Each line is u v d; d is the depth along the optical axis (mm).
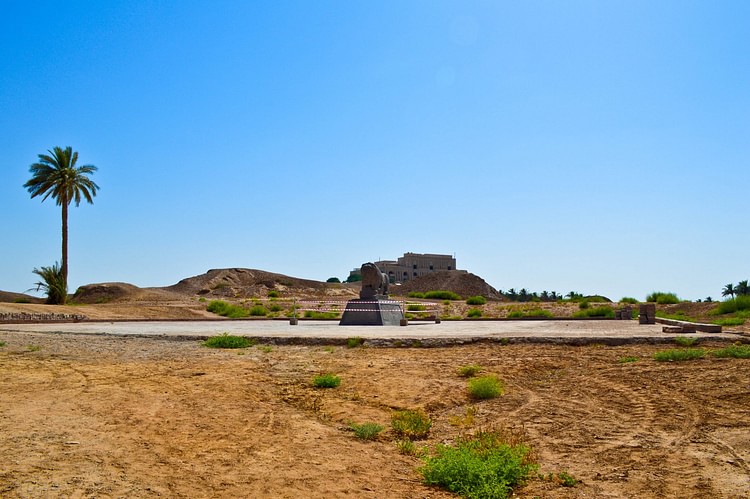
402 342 19141
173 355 16766
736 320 28547
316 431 10047
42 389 11578
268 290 82938
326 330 24172
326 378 13461
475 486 7820
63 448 7852
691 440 9875
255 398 12031
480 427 10836
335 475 7910
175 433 9133
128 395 11453
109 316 41594
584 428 10688
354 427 10430
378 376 14383
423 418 10992
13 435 8266
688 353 16453
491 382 13039
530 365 15906
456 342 19328
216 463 7902
